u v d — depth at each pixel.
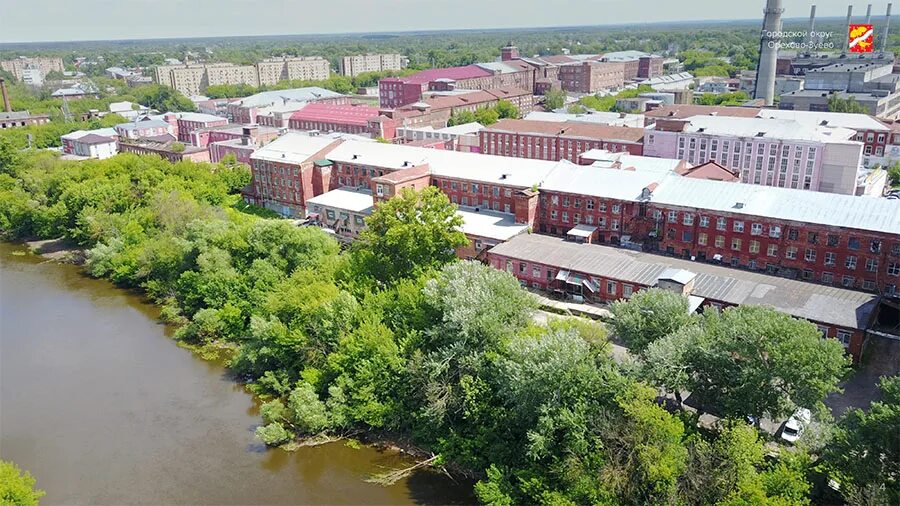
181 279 108.19
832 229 94.75
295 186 153.12
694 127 164.75
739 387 59.69
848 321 79.44
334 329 81.81
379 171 145.00
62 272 131.00
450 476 69.19
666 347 62.03
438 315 77.50
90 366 93.12
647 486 55.94
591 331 68.94
